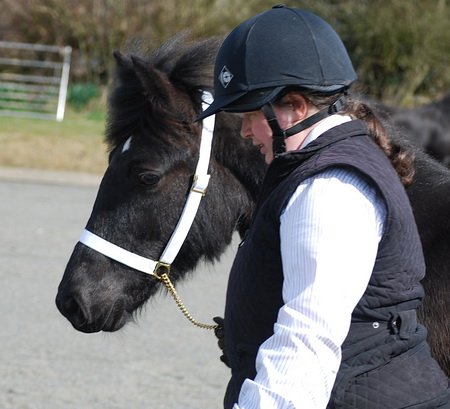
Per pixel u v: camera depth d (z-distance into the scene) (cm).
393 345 351
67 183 2147
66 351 945
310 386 317
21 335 993
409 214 351
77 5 3303
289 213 336
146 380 872
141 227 481
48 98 3144
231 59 368
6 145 2439
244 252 369
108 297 484
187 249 490
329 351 319
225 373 898
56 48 3216
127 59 497
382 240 343
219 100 372
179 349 965
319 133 356
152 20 3297
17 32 3372
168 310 1106
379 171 342
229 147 493
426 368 358
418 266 358
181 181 482
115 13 3291
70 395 826
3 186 2038
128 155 483
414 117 2078
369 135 367
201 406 810
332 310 318
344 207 327
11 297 1141
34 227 1585
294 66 355
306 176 337
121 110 493
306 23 363
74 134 2653
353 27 3512
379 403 346
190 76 492
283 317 326
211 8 3347
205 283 1246
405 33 3450
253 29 365
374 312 349
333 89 358
